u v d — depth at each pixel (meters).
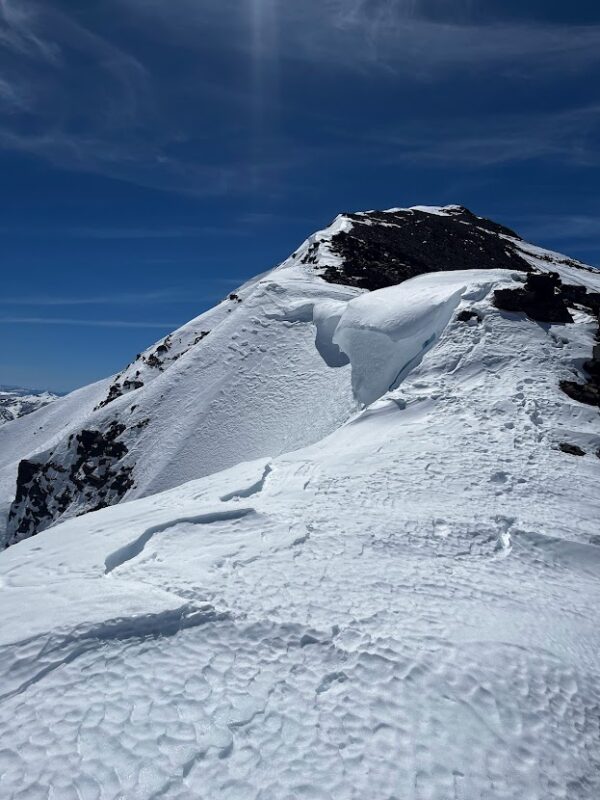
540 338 28.98
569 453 20.62
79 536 14.34
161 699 7.65
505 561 13.51
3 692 7.66
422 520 14.81
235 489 17.95
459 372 27.12
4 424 92.06
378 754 7.05
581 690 8.90
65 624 8.92
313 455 22.12
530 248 99.38
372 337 35.97
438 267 71.00
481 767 7.09
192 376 49.97
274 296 53.88
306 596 10.54
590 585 13.15
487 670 8.81
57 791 6.22
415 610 10.41
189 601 9.84
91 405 79.44
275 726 7.36
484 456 19.84
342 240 68.69
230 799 6.30
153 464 42.12
